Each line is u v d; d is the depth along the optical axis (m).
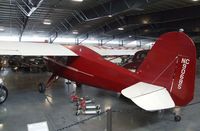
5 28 18.28
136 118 4.81
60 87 8.38
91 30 20.64
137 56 9.10
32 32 20.69
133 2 9.70
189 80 4.19
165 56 4.36
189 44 4.09
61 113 5.20
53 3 11.97
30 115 5.04
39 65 13.94
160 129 4.22
